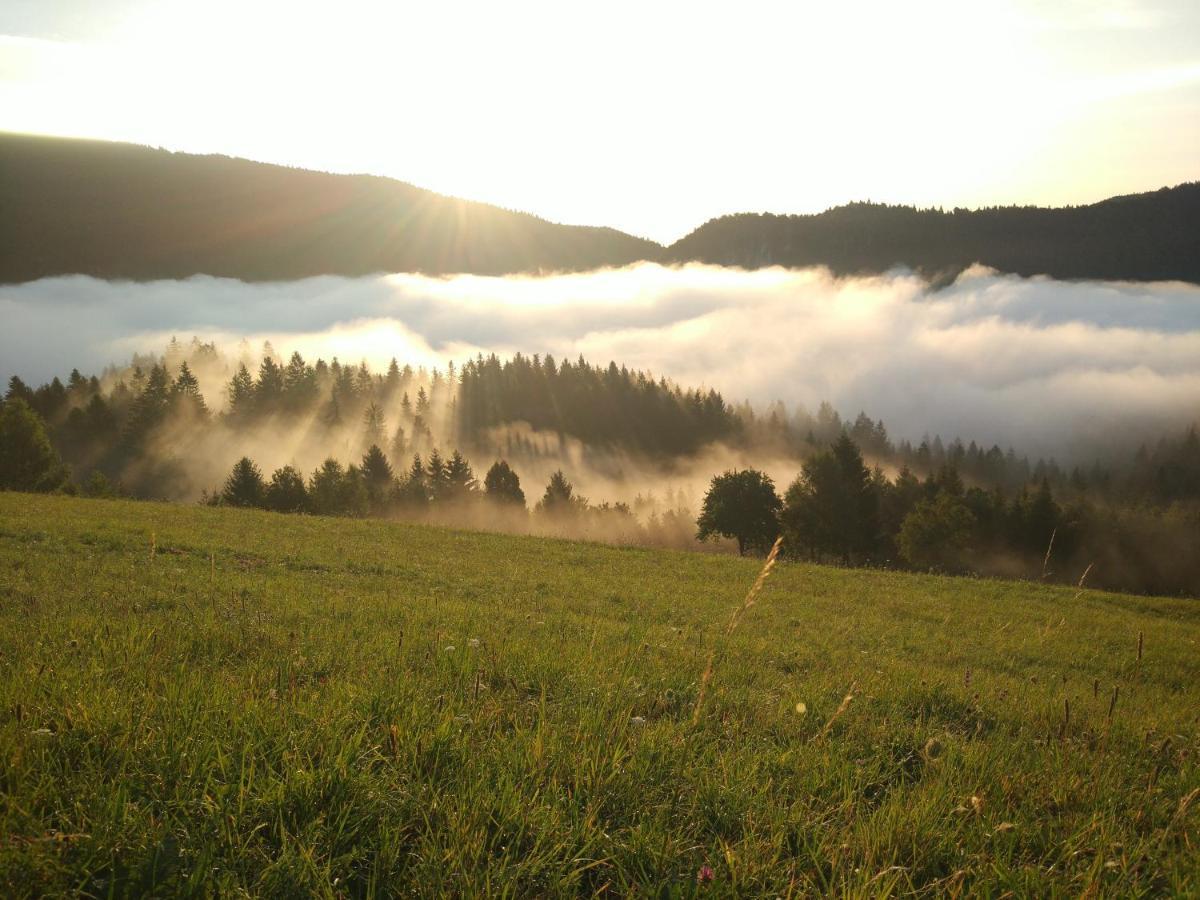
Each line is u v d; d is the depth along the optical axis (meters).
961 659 12.71
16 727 3.79
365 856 3.26
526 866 3.22
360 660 6.75
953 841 3.72
